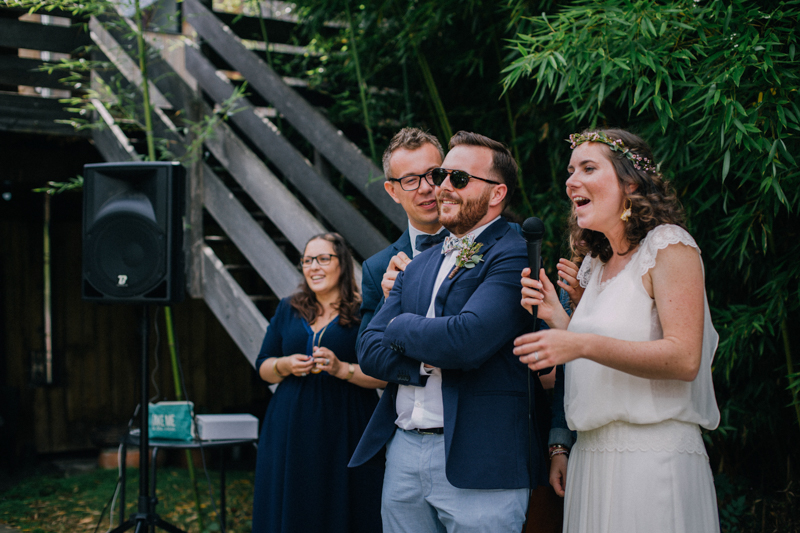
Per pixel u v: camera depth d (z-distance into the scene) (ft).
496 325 4.75
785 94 6.39
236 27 14.73
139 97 12.99
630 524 4.45
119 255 8.36
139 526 7.79
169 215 8.27
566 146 10.06
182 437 9.47
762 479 9.65
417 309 5.32
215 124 12.27
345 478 7.85
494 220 5.34
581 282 5.24
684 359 4.19
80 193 18.72
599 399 4.62
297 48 15.89
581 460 4.87
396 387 5.49
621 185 4.57
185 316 20.65
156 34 13.98
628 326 4.49
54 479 16.35
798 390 7.73
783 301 7.66
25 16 16.40
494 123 11.32
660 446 4.48
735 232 7.46
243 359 21.57
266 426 8.38
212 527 12.40
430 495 5.09
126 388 19.99
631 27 6.84
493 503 4.88
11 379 18.45
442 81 12.51
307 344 8.36
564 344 4.14
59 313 19.17
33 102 13.52
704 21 6.74
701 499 4.51
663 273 4.39
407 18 11.23
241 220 11.78
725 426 8.79
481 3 10.49
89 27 13.83
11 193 18.17
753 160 6.83
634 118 9.14
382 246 9.87
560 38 7.43
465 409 4.96
